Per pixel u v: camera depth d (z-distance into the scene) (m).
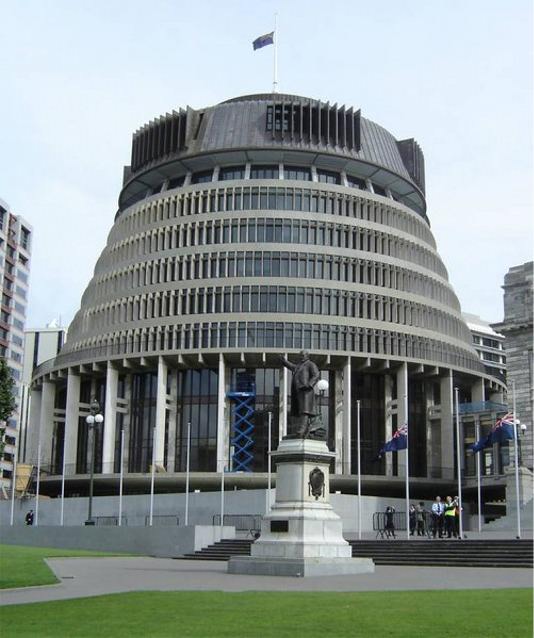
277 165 112.69
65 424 109.00
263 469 100.25
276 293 102.12
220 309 102.38
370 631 17.09
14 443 168.62
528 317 91.75
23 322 176.00
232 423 102.00
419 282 110.31
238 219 106.38
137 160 117.94
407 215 114.88
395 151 119.88
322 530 34.62
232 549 49.62
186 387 104.69
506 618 18.69
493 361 192.88
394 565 41.94
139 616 19.53
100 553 52.72
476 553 41.78
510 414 66.19
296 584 28.89
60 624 18.36
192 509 77.94
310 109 112.06
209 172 114.19
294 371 36.56
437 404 110.00
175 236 108.38
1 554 44.00
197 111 116.06
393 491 103.38
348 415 98.81
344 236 107.31
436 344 106.94
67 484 105.00
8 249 170.25
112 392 104.25
